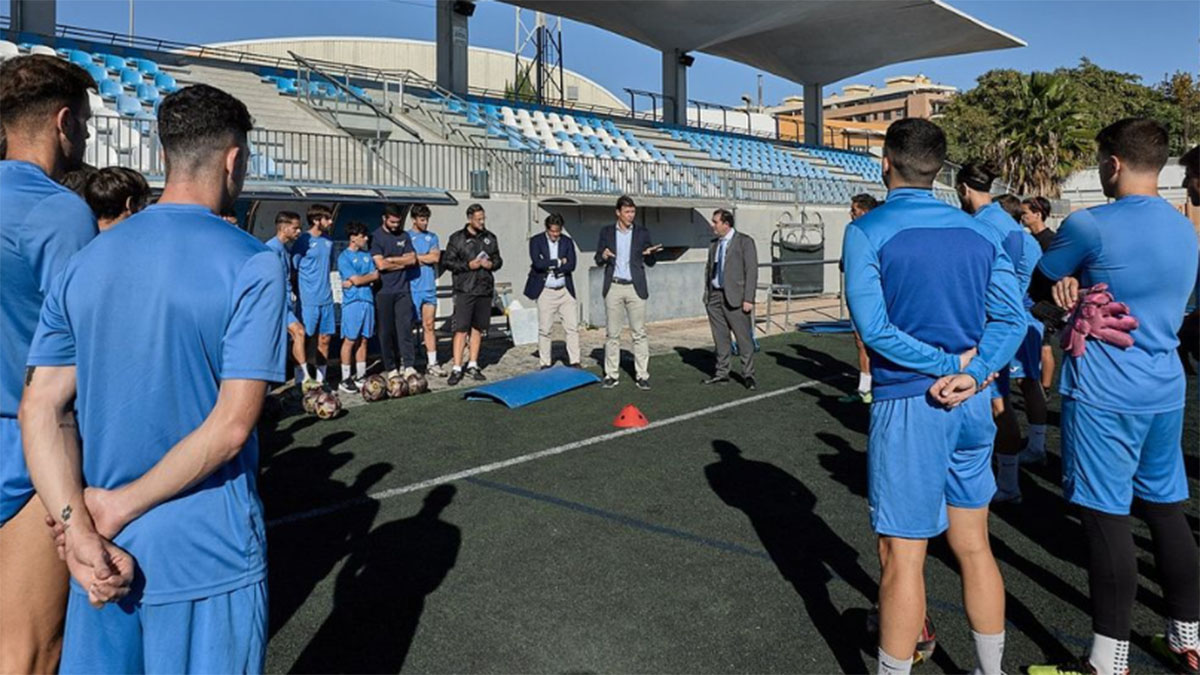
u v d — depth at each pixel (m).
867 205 7.18
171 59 16.81
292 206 10.85
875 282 2.25
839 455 5.50
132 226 1.57
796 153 28.20
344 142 14.04
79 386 1.54
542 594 3.31
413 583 3.43
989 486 2.36
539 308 8.77
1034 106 30.03
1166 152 2.62
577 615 3.12
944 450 2.24
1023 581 3.41
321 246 7.73
